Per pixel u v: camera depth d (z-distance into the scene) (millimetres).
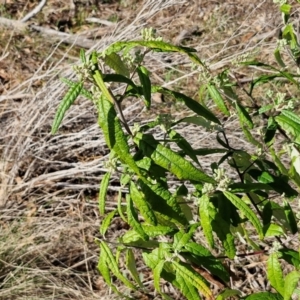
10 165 4562
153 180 1677
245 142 4227
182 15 7113
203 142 4262
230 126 4457
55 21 7371
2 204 4266
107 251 1860
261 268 3539
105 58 1656
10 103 5195
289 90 5219
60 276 3646
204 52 6211
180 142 1815
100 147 4770
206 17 7008
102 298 3492
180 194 1906
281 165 1935
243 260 3562
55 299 3510
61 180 4539
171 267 1809
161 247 1796
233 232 2090
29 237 3832
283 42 2115
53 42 6645
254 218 1646
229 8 7016
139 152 1727
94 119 4906
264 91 5289
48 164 4609
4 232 3885
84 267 3854
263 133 1993
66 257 3869
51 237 3928
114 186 4387
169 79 5531
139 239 1885
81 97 4918
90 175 4547
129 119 4750
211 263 1764
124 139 1515
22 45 6574
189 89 5520
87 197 4441
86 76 1539
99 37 6898
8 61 6234
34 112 4633
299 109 3859
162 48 1548
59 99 4711
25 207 4285
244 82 5504
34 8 7602
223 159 1967
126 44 1548
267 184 1840
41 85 5773
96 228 4070
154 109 5227
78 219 4152
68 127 4855
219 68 5738
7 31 6793
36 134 4746
